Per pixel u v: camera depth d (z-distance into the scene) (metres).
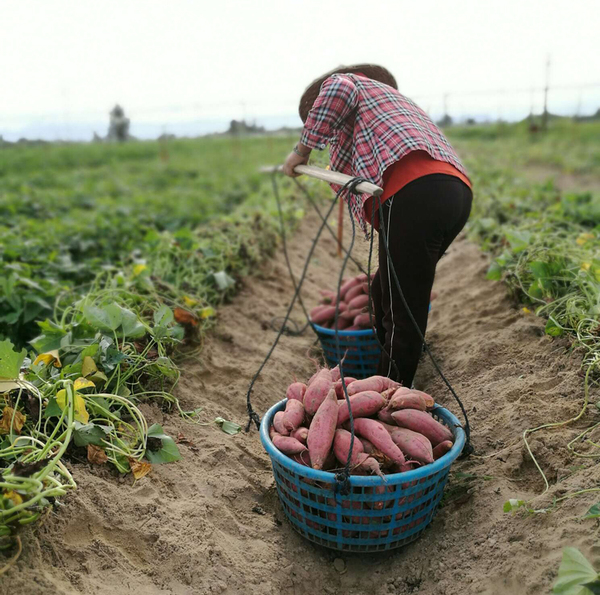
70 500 2.58
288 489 2.68
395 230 3.03
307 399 2.87
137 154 26.84
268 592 2.48
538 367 3.63
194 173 19.20
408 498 2.52
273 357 4.63
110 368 3.33
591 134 28.06
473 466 2.99
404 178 2.95
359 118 3.05
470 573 2.42
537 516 2.47
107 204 12.05
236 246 5.89
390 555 2.73
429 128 3.08
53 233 8.06
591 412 3.01
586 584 1.98
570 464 2.75
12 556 2.24
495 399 3.44
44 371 3.23
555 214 6.95
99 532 2.54
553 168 21.69
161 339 3.82
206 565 2.49
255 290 5.84
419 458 2.56
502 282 4.96
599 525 2.28
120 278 4.79
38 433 2.81
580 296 3.99
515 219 7.25
